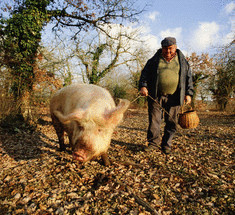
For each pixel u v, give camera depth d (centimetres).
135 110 1808
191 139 518
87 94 284
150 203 230
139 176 295
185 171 308
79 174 300
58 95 352
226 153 388
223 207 217
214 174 295
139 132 663
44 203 228
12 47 700
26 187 259
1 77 629
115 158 371
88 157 236
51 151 410
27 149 421
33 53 760
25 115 711
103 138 244
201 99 1823
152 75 382
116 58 1411
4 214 208
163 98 389
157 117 401
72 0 893
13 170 311
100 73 1446
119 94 1859
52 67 936
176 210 217
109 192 252
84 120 231
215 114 1439
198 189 254
